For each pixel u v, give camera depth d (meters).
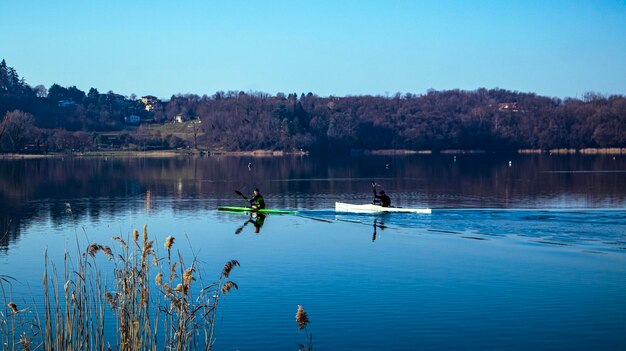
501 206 52.59
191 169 112.31
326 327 20.12
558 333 19.61
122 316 14.50
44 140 169.88
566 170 104.44
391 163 135.38
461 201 57.19
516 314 21.38
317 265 28.42
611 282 25.38
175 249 32.06
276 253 31.22
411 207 52.22
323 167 119.94
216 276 26.09
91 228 40.62
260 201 48.06
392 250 31.92
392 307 22.14
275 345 18.61
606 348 18.44
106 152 179.38
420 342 18.92
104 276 25.44
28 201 57.59
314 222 42.38
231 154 187.38
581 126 193.25
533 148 196.75
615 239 34.59
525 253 30.94
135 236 14.85
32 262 29.09
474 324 20.42
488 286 24.86
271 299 22.94
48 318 14.95
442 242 34.09
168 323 19.50
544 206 52.19
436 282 25.42
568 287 24.64
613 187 70.56
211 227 40.56
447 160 148.88
